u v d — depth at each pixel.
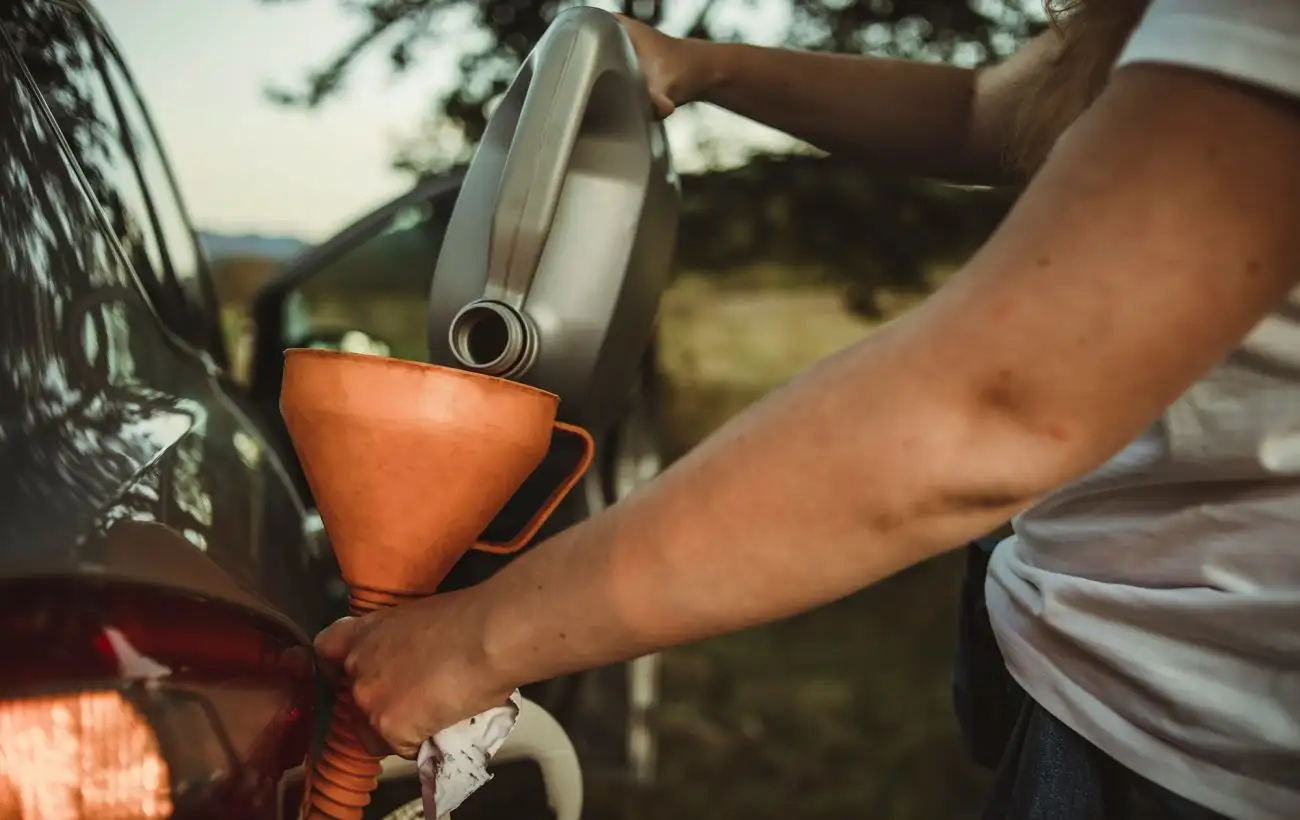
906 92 1.57
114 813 0.93
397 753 0.97
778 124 1.62
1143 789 0.99
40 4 1.76
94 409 1.14
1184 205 0.69
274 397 2.47
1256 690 0.92
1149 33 0.73
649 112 1.42
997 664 1.31
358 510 0.99
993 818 1.13
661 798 3.66
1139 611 0.96
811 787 3.82
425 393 0.97
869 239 4.86
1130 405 0.72
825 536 0.77
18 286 1.10
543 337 1.26
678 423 8.74
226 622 1.02
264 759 1.01
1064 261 0.71
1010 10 4.66
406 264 3.00
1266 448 0.87
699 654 5.10
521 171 1.20
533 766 1.53
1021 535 1.11
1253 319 0.71
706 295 9.79
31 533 0.98
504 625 0.88
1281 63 0.68
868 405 0.76
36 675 0.93
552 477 2.19
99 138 1.80
